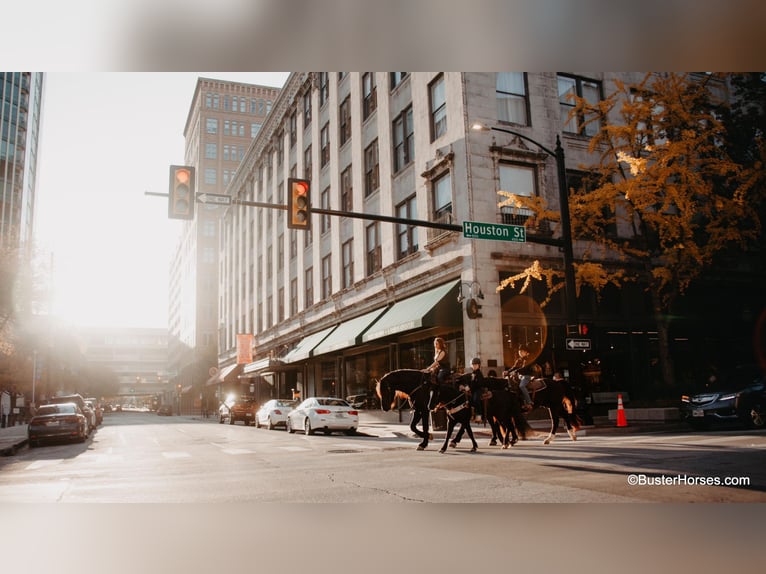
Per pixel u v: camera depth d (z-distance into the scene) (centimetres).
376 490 831
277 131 5275
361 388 3400
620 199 2359
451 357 2483
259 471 1123
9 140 8206
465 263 2305
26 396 5525
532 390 1502
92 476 1122
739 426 1733
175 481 1012
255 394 5584
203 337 9400
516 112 2464
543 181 2439
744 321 2727
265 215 5597
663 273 2308
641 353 2536
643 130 2359
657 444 1303
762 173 2339
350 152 3594
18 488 954
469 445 1553
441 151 2470
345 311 3547
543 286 2384
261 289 5719
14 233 3002
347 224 3594
